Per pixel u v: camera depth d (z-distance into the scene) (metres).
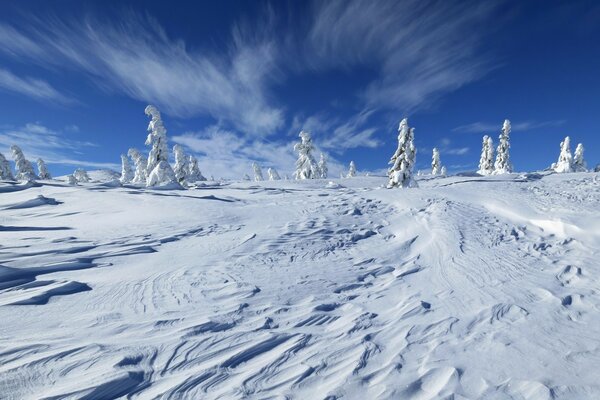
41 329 3.98
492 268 6.66
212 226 10.09
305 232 9.55
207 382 3.20
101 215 11.77
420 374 3.39
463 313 4.84
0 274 5.51
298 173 39.59
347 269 7.00
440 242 8.41
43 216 11.80
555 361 3.56
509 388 3.15
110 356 3.46
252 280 6.07
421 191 14.85
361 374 3.40
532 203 11.09
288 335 4.19
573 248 7.59
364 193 15.67
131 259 7.03
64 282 5.52
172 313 4.59
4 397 2.81
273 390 3.13
